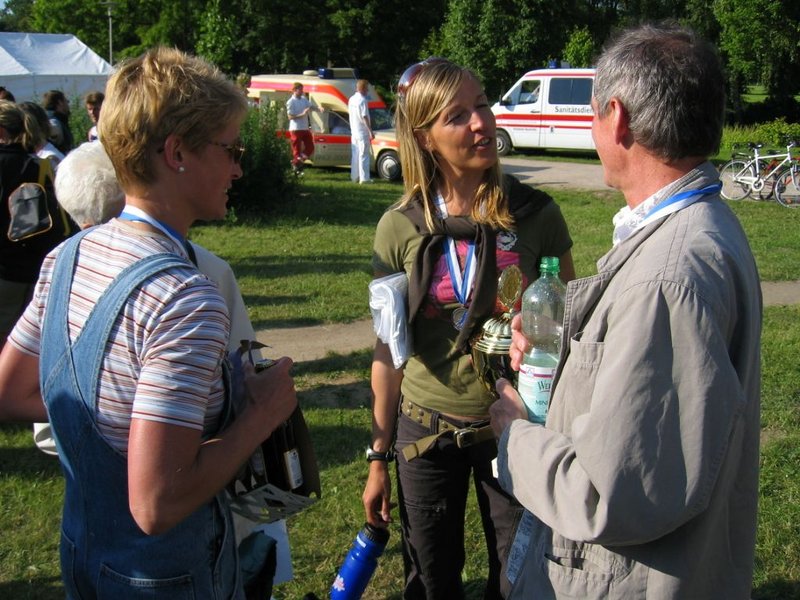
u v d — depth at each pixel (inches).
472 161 88.2
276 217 484.1
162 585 62.9
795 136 990.4
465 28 1170.0
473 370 91.6
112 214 105.3
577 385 59.9
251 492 71.7
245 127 489.7
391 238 94.9
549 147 847.7
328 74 712.4
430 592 98.2
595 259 378.9
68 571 65.4
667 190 59.4
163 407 56.9
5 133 169.2
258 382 67.1
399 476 97.0
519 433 65.7
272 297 311.0
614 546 59.5
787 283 339.6
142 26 1683.1
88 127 500.4
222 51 1032.8
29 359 69.9
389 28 1598.2
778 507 148.3
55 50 834.8
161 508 57.1
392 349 91.0
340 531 146.6
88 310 60.6
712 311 53.7
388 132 671.1
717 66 58.0
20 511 155.7
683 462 52.9
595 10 1482.5
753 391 60.5
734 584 62.0
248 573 81.4
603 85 60.6
